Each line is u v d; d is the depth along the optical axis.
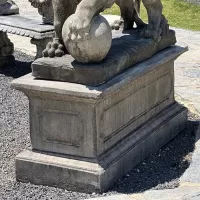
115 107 5.19
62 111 4.96
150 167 5.56
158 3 5.80
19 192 5.04
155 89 5.98
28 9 13.64
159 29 5.86
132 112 5.53
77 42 4.71
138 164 5.59
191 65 9.40
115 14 13.62
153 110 6.00
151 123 5.90
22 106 7.52
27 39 11.12
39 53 8.34
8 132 6.50
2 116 7.10
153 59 5.75
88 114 4.87
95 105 4.84
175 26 12.87
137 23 6.22
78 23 4.67
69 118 4.95
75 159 5.00
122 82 5.02
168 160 5.77
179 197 4.80
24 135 6.39
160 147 6.05
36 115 5.07
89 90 4.74
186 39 11.24
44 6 8.52
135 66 5.45
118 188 5.08
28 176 5.18
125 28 6.17
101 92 4.71
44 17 8.62
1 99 7.80
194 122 6.81
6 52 9.24
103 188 4.95
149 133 5.77
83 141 4.95
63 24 5.02
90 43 4.70
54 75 4.95
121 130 5.36
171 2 14.80
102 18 4.82
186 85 8.30
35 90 4.93
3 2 9.31
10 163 5.68
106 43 4.79
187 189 4.98
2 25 8.64
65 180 5.02
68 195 4.94
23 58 9.80
